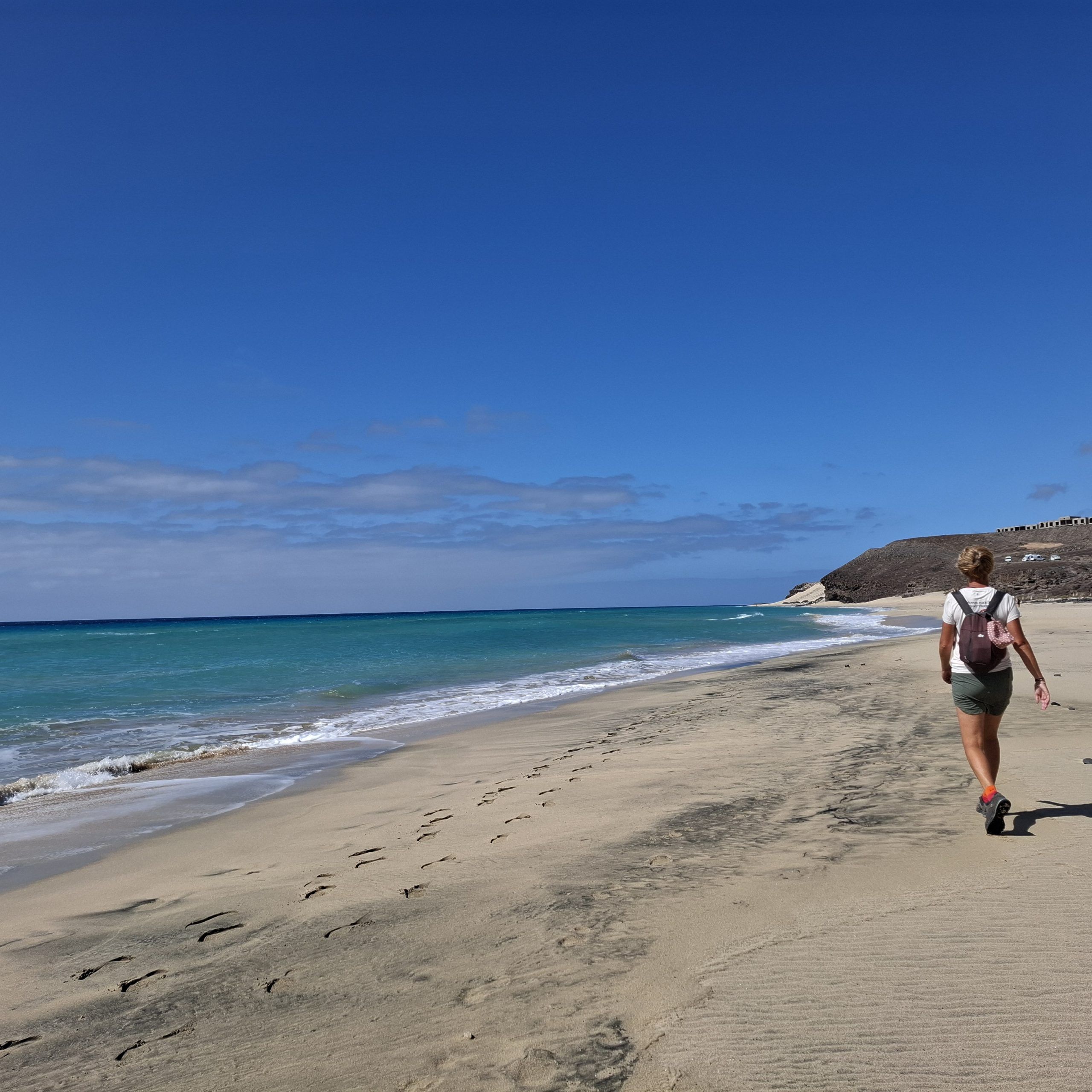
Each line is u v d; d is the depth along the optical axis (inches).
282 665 949.8
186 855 226.8
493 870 180.7
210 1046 112.1
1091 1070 89.3
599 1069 96.1
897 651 728.3
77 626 6353.3
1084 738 273.0
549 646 1237.1
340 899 171.6
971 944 121.1
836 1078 91.0
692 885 157.2
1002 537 3454.7
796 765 266.8
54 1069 109.0
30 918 179.9
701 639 1339.8
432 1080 97.6
